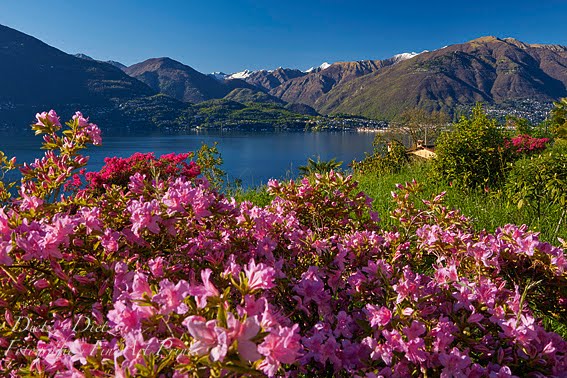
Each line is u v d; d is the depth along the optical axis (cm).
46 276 166
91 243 181
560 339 166
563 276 193
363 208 307
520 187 622
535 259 199
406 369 154
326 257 211
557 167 590
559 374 156
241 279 119
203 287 116
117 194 226
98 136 250
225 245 212
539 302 205
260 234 226
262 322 103
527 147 1397
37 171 234
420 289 185
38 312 157
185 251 197
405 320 161
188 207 199
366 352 168
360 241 239
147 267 191
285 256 242
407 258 255
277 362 97
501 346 172
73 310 156
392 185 930
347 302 212
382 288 189
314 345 164
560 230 510
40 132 239
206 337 97
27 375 128
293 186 309
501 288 187
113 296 157
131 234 187
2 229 169
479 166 879
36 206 203
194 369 103
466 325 167
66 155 243
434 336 160
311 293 186
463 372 149
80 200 213
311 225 300
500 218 586
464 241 224
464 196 797
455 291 189
